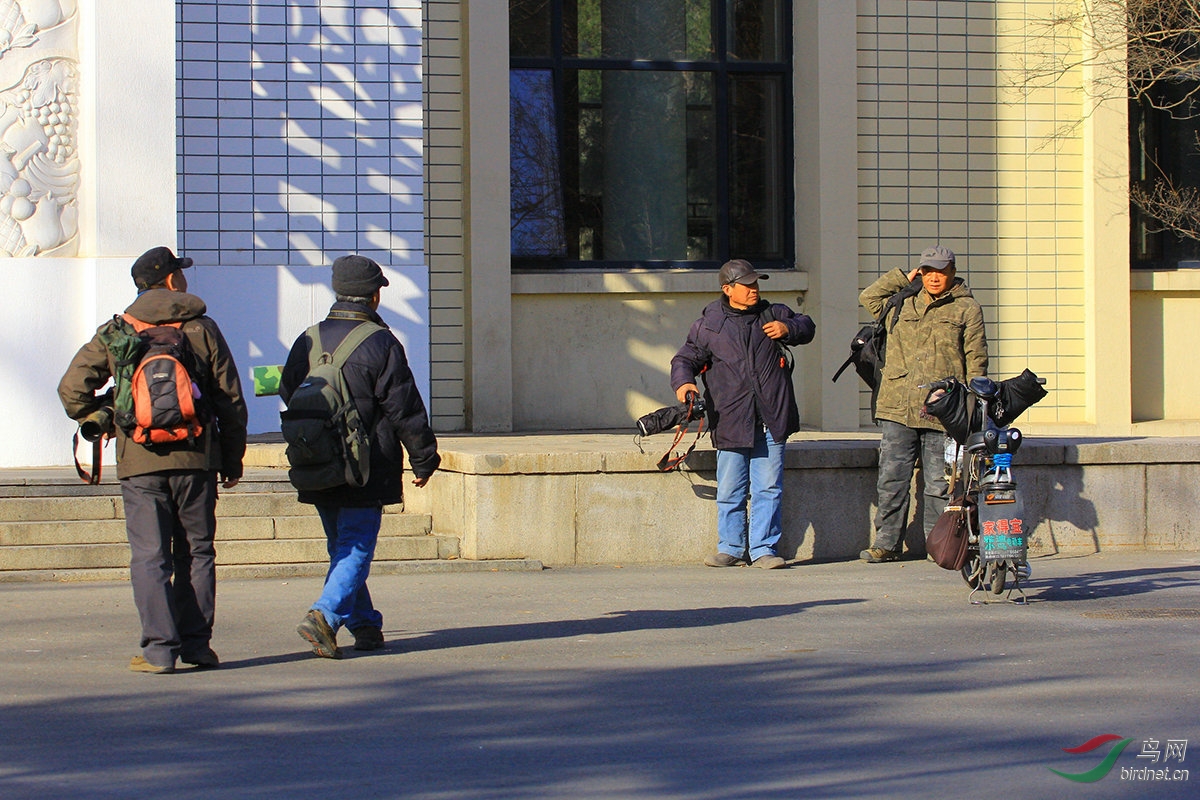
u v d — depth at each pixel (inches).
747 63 924.0
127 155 680.4
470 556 613.0
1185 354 940.0
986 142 906.7
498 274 846.5
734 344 613.0
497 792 294.4
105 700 374.3
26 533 584.1
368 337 418.3
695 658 432.8
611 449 642.8
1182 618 500.1
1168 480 674.2
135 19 680.4
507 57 845.8
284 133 733.3
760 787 298.0
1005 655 436.1
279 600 530.3
